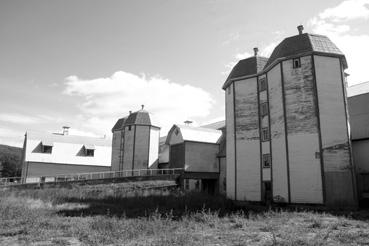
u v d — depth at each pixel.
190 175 39.78
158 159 49.38
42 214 16.44
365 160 27.86
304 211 20.02
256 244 10.57
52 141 56.56
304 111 26.67
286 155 27.28
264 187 30.20
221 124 52.00
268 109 30.36
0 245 10.24
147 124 49.12
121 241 10.70
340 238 11.30
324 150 25.31
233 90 34.88
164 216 16.73
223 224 14.76
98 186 35.88
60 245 10.23
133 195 28.95
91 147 58.69
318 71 26.67
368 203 26.38
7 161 73.12
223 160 40.78
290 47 28.50
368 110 29.11
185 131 41.62
